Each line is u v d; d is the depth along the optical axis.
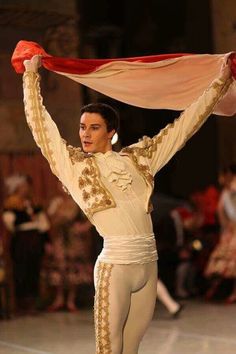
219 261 25.34
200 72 10.85
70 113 27.83
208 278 26.09
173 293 27.78
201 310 23.53
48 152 9.78
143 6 35.75
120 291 9.38
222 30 32.03
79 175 9.69
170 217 27.48
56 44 27.14
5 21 25.67
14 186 24.84
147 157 10.05
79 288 26.17
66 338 18.95
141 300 9.71
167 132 10.23
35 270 24.25
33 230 24.19
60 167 9.76
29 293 24.72
